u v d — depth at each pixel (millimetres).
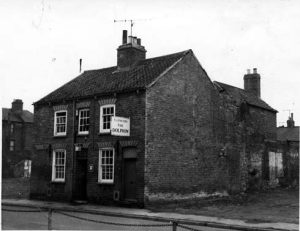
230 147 28281
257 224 15406
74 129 24422
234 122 29125
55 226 14656
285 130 50688
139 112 21453
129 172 21750
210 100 26484
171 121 22891
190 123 24422
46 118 26312
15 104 54219
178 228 14766
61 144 25000
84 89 25312
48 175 25469
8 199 26078
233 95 30172
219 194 26531
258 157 31859
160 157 21828
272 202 24453
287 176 35719
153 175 21234
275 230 14102
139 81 22625
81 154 24094
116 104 22656
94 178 23000
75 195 23875
